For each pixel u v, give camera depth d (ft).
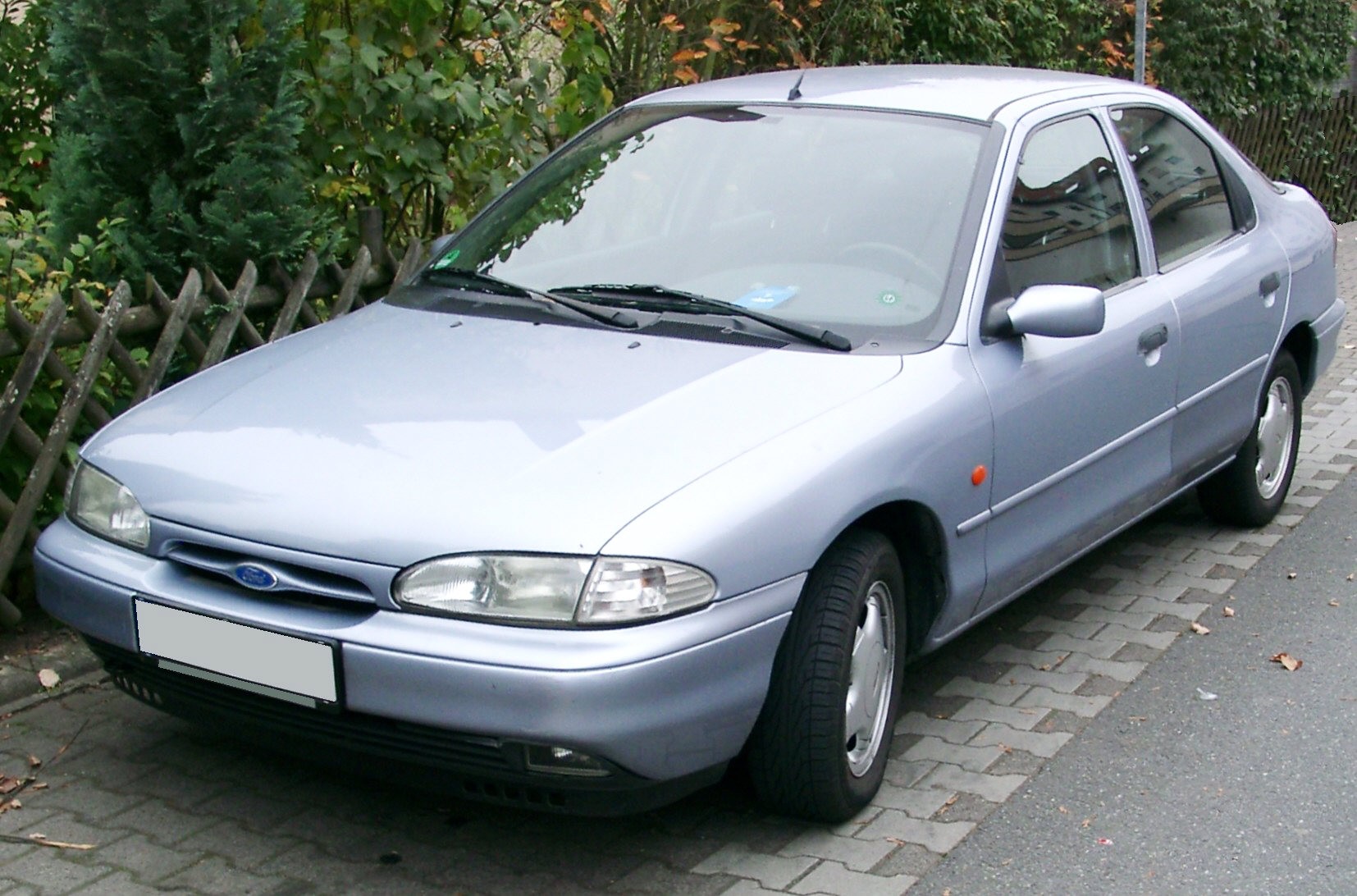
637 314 13.33
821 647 11.43
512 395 11.88
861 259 13.62
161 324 15.94
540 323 13.43
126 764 13.12
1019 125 14.83
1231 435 18.12
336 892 11.25
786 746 11.57
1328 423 25.70
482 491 10.53
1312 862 11.93
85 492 12.07
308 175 19.52
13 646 15.11
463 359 12.71
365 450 11.17
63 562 11.78
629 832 12.17
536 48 23.27
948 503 12.55
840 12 29.17
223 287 16.46
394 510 10.48
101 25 16.44
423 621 10.22
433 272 15.03
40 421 15.69
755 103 15.74
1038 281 14.28
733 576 10.52
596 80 22.34
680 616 10.24
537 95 21.71
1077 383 14.26
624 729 10.02
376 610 10.41
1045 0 36.50
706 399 11.74
